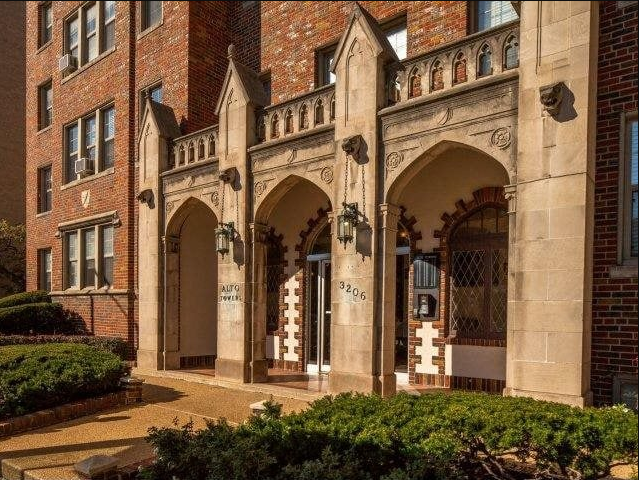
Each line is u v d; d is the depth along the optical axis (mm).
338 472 3621
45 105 17922
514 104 6227
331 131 8258
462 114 6688
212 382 9648
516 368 5859
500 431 3820
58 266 15602
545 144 5801
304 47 11172
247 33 13039
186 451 4277
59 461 5223
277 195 9391
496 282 8445
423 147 7074
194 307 12117
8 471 5148
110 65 14188
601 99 6164
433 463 3766
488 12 8789
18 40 21719
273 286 11656
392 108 7371
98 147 14445
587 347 5605
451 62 6945
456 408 4195
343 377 7688
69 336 12891
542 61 5875
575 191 5566
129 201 13055
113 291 13172
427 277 9047
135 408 7664
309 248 11031
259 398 8320
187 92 12211
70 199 15359
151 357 11398
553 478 3988
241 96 9609
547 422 3828
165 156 11656
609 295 6008
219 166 10023
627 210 5992
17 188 21375
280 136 9188
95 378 7570
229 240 9688
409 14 9523
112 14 14594
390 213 7512
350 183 7805
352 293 7695
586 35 5598
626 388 5820
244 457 3879
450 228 8859
